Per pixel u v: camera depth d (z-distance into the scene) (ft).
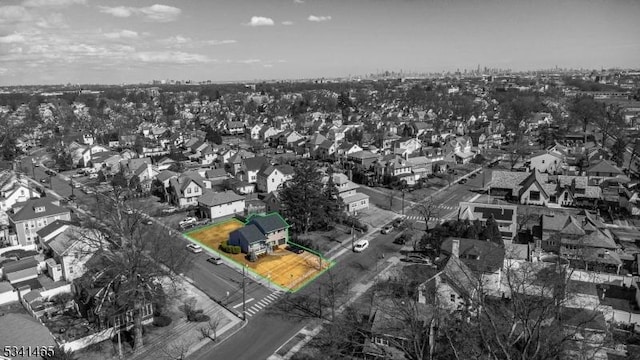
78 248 198.49
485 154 501.15
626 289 186.80
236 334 165.89
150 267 174.91
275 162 443.32
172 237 249.75
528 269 182.19
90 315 168.96
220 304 187.11
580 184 316.19
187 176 325.83
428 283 168.14
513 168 426.10
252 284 203.82
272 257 232.94
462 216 254.47
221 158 432.66
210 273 214.48
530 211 298.76
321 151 473.26
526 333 111.14
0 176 359.87
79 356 151.12
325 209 267.59
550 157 397.19
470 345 129.59
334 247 244.83
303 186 261.65
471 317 147.64
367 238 257.14
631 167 424.46
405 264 220.43
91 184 376.07
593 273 194.90
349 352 151.94
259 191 356.79
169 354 152.66
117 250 184.65
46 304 178.40
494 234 222.07
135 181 351.67
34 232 249.34
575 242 221.05
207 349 156.66
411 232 263.29
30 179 398.01
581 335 130.62
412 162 391.86
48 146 535.60
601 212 300.81
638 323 165.68
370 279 206.49
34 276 199.41
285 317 176.96
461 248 196.13
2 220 264.93
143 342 159.74
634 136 529.04
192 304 186.09
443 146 462.19
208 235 262.88
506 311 142.00
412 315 131.64
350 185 315.37
